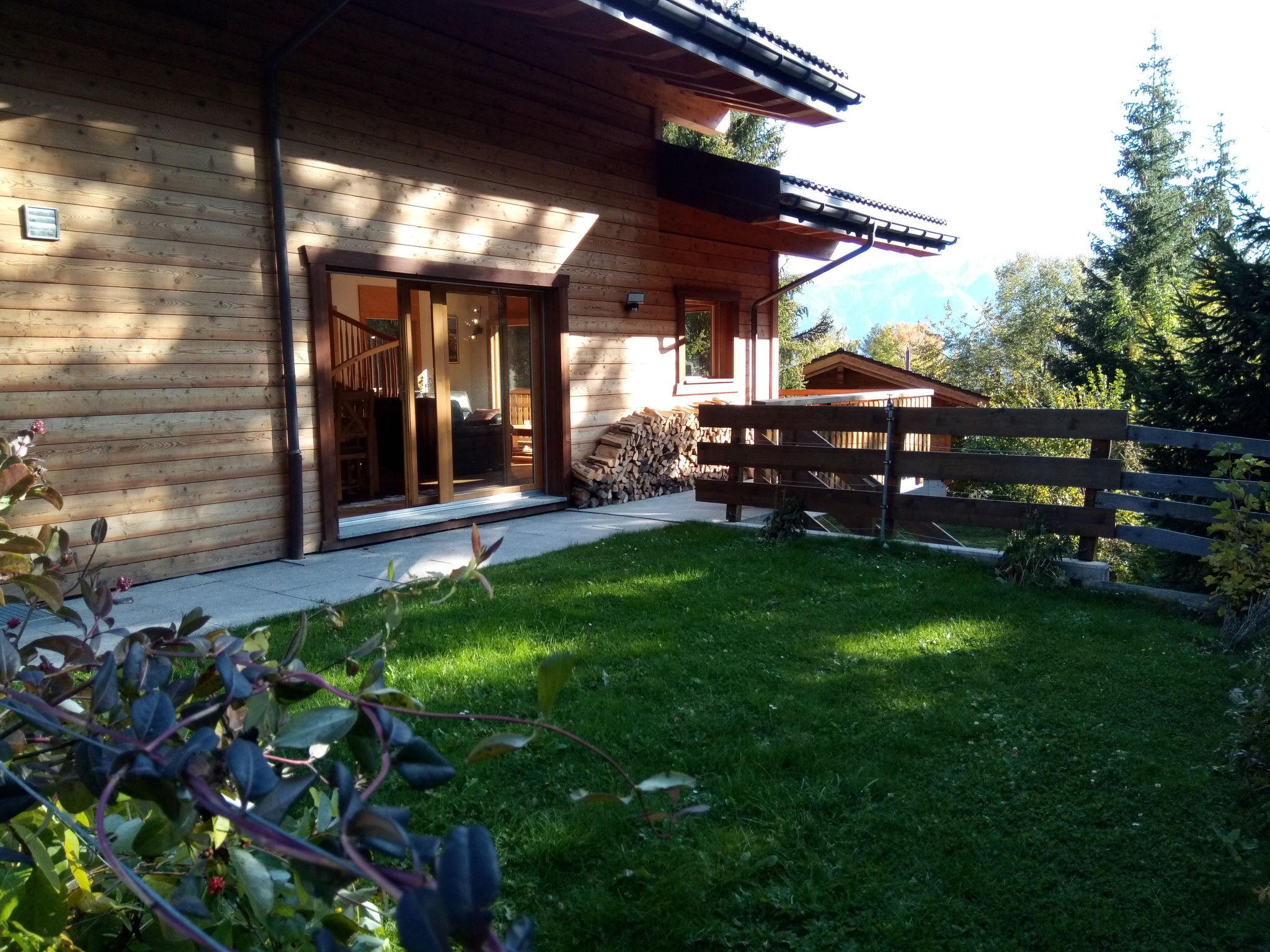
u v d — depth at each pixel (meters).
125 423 5.86
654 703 3.82
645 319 10.41
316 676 1.09
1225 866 2.65
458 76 7.97
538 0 6.59
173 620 5.01
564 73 9.05
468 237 8.17
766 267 12.51
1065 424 6.17
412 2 7.50
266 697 1.10
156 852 1.01
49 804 0.96
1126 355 25.81
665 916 2.44
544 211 8.94
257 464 6.63
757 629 4.84
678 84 9.66
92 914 1.24
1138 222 35.44
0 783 0.99
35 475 2.25
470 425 8.90
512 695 3.89
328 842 1.27
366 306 10.97
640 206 10.23
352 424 8.68
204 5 6.12
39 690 1.31
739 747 3.39
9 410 5.32
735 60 7.66
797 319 36.81
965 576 6.07
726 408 7.90
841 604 5.37
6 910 1.09
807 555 6.67
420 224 7.72
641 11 6.75
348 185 7.13
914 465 6.86
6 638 1.52
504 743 0.95
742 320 12.16
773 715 3.70
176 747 0.99
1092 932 2.36
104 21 5.63
